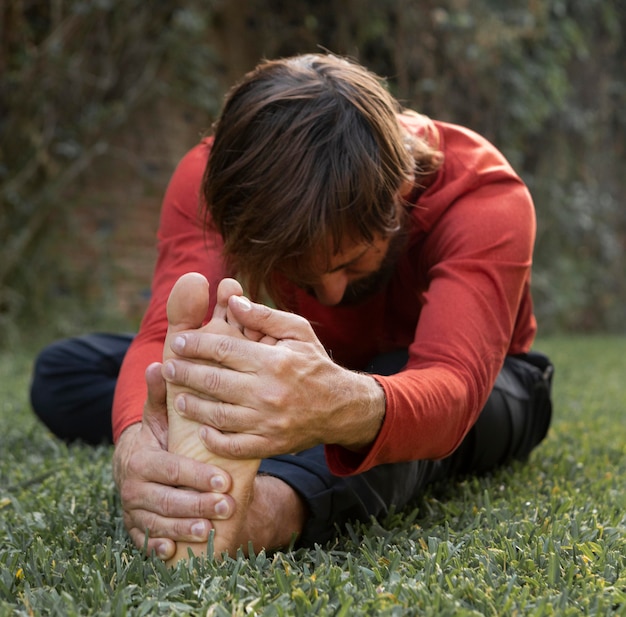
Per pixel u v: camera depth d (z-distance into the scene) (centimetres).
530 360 170
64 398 187
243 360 89
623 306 736
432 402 103
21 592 91
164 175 478
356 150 104
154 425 102
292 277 111
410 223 127
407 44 533
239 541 99
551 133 665
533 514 122
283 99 106
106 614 82
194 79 469
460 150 134
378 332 148
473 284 119
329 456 103
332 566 94
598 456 175
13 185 419
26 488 150
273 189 103
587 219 673
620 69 714
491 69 577
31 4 421
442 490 145
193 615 83
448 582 90
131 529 102
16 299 419
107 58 444
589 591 90
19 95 418
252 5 503
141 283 475
